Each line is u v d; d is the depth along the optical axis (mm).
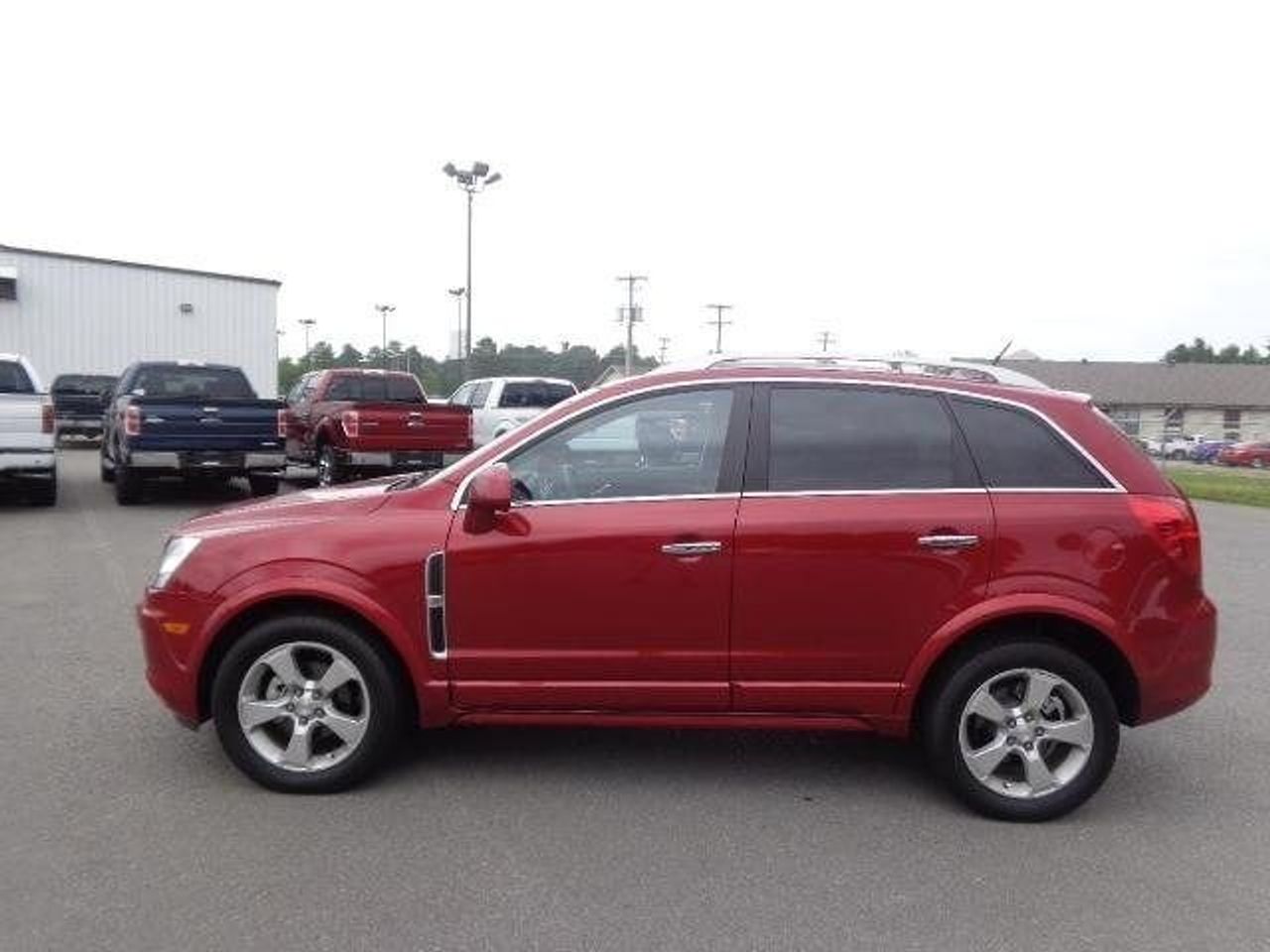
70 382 31094
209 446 14719
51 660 6875
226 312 36781
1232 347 149125
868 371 4941
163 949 3520
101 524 13266
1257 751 5660
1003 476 4754
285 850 4246
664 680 4738
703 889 4000
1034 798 4656
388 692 4789
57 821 4473
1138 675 4660
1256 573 11320
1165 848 4434
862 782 5090
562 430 4867
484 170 32000
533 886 3996
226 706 4770
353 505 4898
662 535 4672
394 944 3576
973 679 4648
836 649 4688
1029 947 3635
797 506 4695
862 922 3777
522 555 4691
